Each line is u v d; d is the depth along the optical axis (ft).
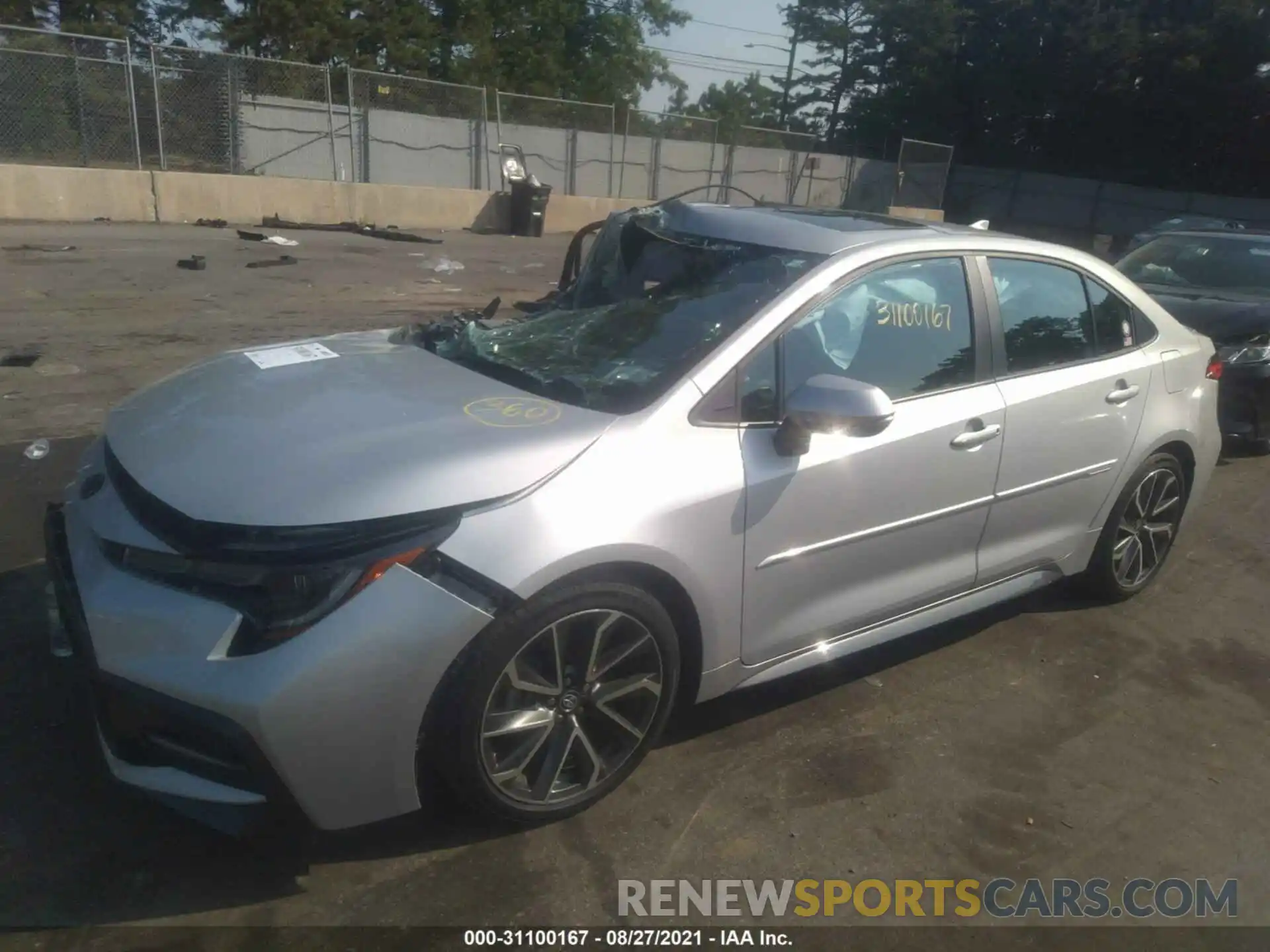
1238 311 23.47
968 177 123.24
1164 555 16.10
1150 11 123.85
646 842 9.77
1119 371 14.14
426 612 8.28
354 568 8.20
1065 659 13.99
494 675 8.71
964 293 12.50
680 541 9.59
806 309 10.94
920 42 135.44
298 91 61.52
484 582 8.50
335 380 10.61
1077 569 14.69
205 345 27.17
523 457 9.06
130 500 9.00
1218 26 116.47
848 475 10.87
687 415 9.98
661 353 10.72
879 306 11.64
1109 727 12.44
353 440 9.13
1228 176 122.93
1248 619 15.69
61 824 9.34
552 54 119.14
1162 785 11.40
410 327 13.58
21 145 51.90
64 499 10.61
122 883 8.73
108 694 8.51
